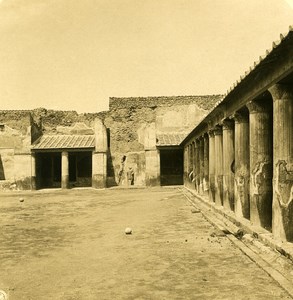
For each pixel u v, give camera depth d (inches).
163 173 1245.1
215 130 555.8
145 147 1203.2
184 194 841.5
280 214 285.4
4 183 1209.4
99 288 224.4
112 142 1328.7
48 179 1280.8
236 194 426.9
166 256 294.7
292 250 250.2
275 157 290.5
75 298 209.0
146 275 246.5
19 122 1270.9
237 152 428.1
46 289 227.5
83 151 1228.5
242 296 199.6
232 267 255.1
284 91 285.3
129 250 321.7
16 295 218.5
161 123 1330.0
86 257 303.0
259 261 260.1
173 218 497.0
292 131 285.3
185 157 1118.4
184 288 217.5
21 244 365.1
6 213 628.1
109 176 1306.6
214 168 599.8
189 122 1325.0
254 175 363.9
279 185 286.8
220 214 483.8
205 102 1327.5
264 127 361.1
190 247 321.7
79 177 1263.5
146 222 473.1
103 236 391.5
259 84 332.5
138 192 1008.9
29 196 991.0
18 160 1206.3
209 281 227.8
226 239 348.8
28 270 271.3
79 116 1352.1
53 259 301.1
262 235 307.1
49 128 1339.8
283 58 268.1
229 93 414.9
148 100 1337.4
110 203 733.9
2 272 268.7
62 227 461.7
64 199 861.2
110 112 1342.3
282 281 214.1
